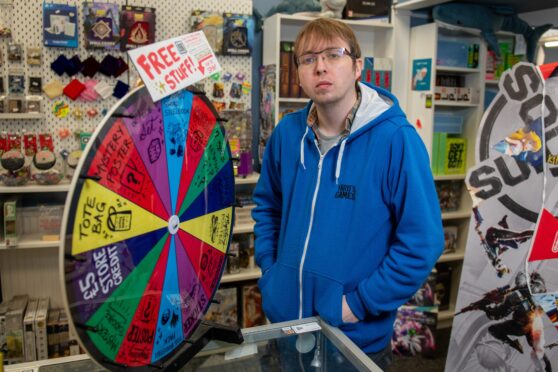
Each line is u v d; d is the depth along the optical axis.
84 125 2.86
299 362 1.12
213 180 1.00
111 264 0.70
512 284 2.01
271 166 1.64
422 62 3.21
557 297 1.91
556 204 1.90
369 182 1.31
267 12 3.28
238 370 1.08
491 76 3.60
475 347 2.13
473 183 2.13
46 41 2.67
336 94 1.30
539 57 3.71
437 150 3.44
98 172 0.67
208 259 1.01
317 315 1.36
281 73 3.07
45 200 2.93
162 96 0.79
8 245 2.54
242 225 3.05
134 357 0.77
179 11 2.96
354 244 1.33
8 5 2.64
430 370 2.96
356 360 1.04
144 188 0.77
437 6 3.09
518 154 1.99
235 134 3.10
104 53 2.83
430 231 1.27
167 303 0.86
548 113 1.91
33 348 2.72
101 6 2.71
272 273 1.49
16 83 2.69
